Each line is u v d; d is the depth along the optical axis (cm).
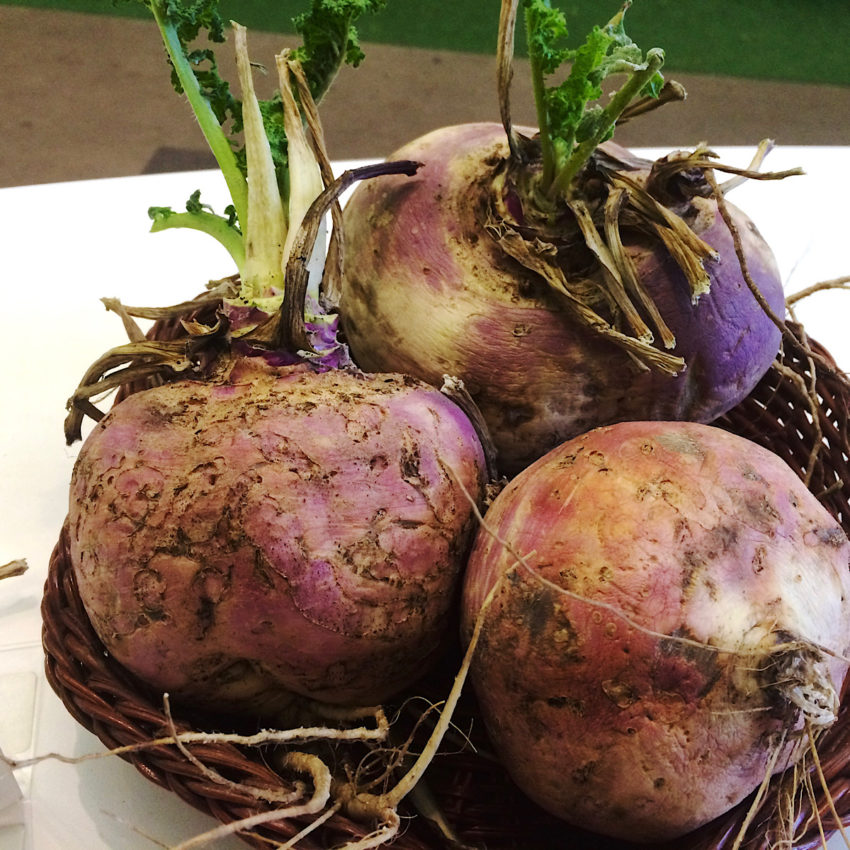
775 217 69
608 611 29
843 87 75
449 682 40
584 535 30
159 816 37
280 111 42
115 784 38
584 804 31
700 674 29
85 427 54
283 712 35
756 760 30
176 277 63
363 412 34
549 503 32
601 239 38
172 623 32
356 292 42
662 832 31
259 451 32
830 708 29
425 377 41
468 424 37
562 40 71
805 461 48
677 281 39
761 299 36
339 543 32
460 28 77
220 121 42
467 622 33
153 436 33
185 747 32
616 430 34
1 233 65
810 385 48
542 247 38
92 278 63
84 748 39
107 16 74
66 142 73
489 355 39
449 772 39
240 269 41
